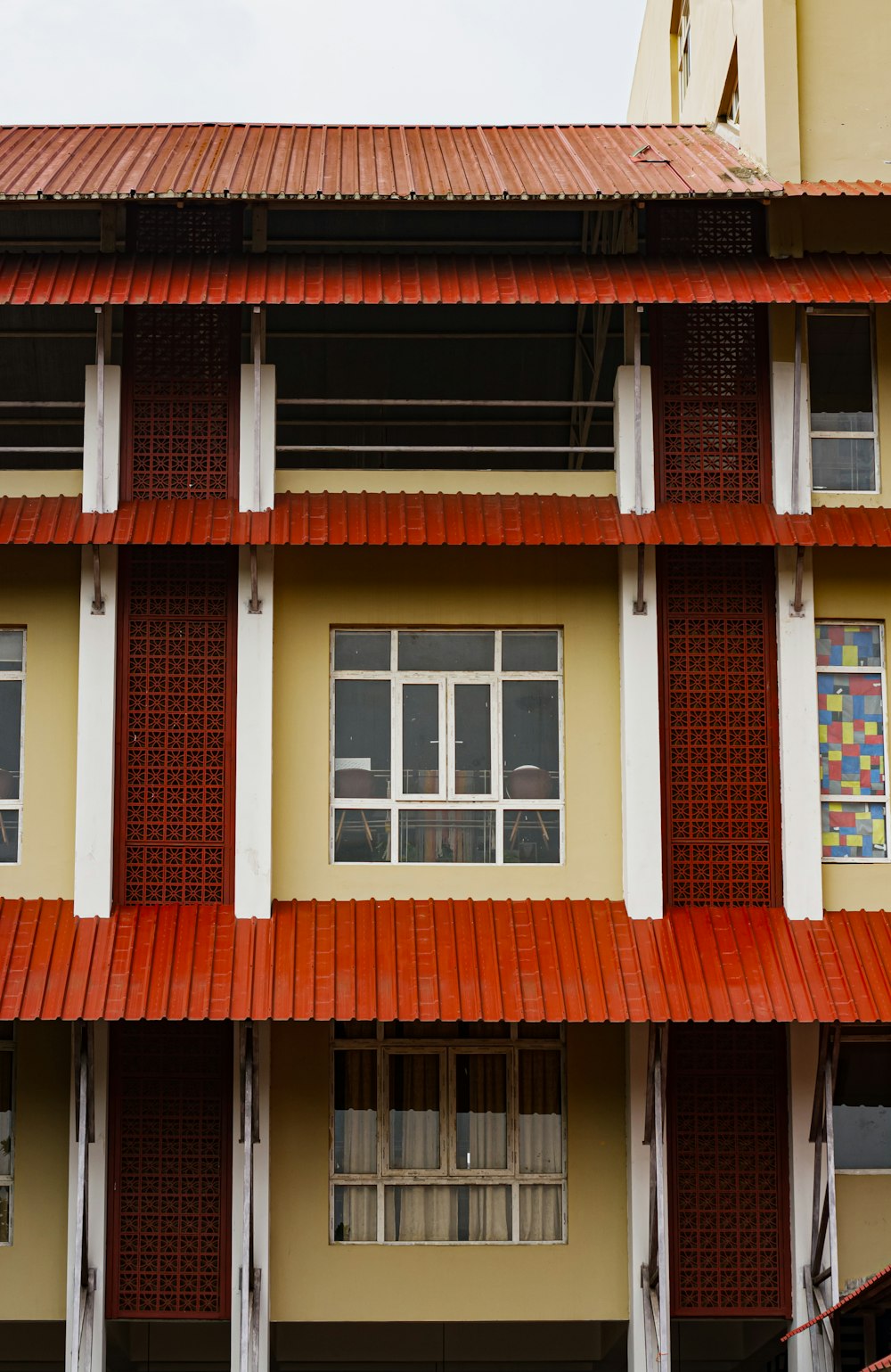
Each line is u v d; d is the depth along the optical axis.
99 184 15.32
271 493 15.34
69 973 14.24
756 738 15.56
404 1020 13.98
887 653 15.84
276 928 14.81
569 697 15.78
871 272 15.34
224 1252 15.21
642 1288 14.90
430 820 15.70
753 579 15.75
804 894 15.07
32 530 14.91
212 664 15.45
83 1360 14.59
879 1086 15.77
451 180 15.78
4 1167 15.55
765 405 15.87
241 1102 15.23
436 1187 15.70
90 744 15.05
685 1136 15.47
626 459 15.52
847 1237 15.35
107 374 15.55
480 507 15.43
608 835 15.54
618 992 14.27
